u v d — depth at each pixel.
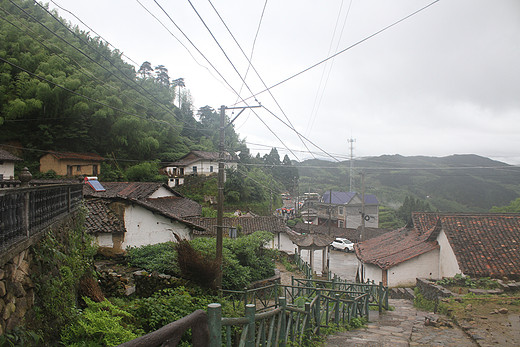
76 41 25.31
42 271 4.45
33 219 4.35
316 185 73.00
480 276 12.30
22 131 33.28
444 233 15.07
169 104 46.09
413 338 6.37
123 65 30.08
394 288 15.02
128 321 6.20
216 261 9.90
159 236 15.66
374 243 21.75
